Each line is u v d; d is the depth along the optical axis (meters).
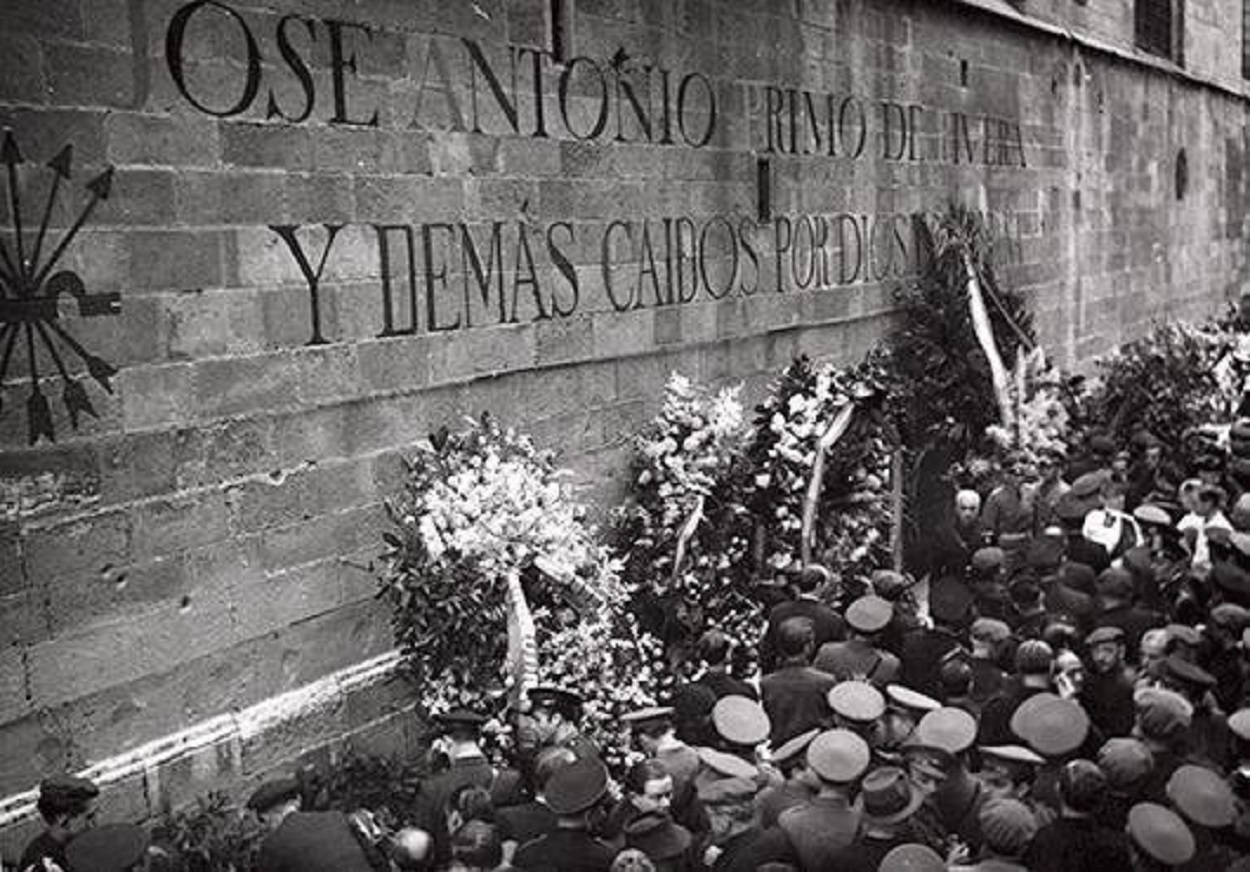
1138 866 5.72
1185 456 14.82
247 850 7.33
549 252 10.59
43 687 7.15
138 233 7.54
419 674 9.07
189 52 7.78
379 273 9.07
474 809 5.99
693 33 12.28
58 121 7.12
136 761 7.57
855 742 6.03
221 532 8.09
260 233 8.24
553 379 10.70
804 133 14.08
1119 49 23.48
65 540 7.23
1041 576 9.95
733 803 6.56
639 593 11.04
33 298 7.02
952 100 17.34
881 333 15.62
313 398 8.64
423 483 9.18
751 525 11.43
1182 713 6.84
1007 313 16.16
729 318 12.91
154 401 7.66
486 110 9.91
